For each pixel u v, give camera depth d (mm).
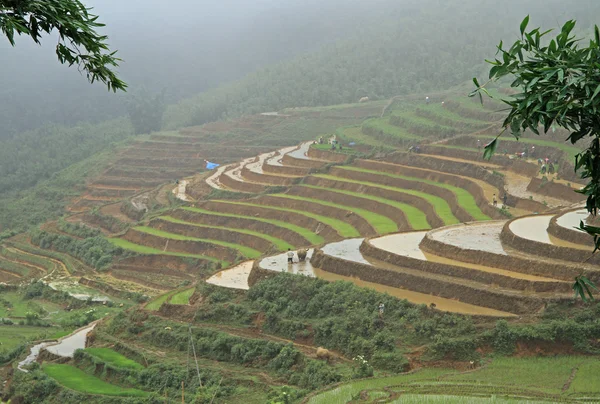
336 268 54812
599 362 39312
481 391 35125
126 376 48844
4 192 169125
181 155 165875
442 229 59750
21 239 114125
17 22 11117
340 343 45312
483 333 42281
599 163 11164
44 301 83938
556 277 46594
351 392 37125
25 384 49406
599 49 10336
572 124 10953
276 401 38594
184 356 50031
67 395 47031
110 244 97875
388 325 45188
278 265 57844
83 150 185625
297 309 49969
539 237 51969
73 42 12289
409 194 88188
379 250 55469
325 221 86875
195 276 85438
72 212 142250
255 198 102062
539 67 10555
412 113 137625
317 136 165250
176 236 96000
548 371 38594
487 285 47875
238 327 50781
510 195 78500
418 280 49812
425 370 41000
